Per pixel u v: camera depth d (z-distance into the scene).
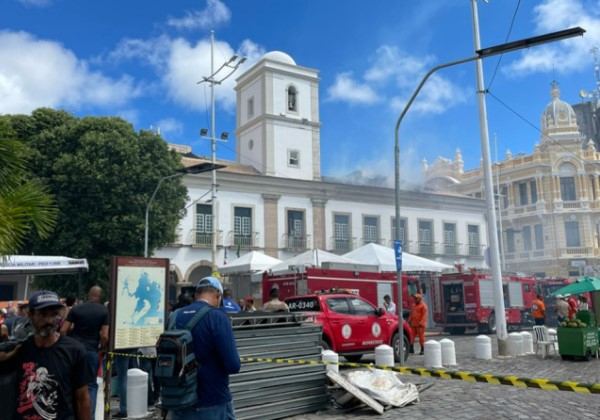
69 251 25.73
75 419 3.83
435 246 47.16
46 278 25.59
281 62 43.38
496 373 12.83
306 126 43.91
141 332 9.41
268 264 24.86
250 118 44.59
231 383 7.89
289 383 8.66
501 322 16.36
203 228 36.44
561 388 5.25
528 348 17.23
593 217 55.06
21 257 14.24
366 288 21.73
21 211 6.29
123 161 26.55
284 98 43.34
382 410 8.71
